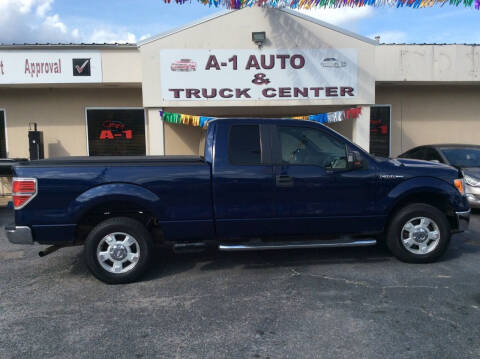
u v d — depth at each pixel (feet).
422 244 16.98
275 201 15.93
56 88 39.11
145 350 10.43
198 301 13.53
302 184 15.98
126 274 15.19
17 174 14.53
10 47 34.94
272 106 33.78
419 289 14.26
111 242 15.21
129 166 15.14
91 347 10.61
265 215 15.92
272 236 16.46
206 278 15.79
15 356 10.17
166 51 32.04
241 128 16.08
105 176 14.93
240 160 15.83
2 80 35.32
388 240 17.11
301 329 11.43
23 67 35.32
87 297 14.03
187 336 11.13
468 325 11.53
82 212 14.74
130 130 39.99
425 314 12.26
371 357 9.93
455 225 17.44
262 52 32.45
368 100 33.24
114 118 39.78
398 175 16.63
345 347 10.42
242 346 10.56
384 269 16.48
